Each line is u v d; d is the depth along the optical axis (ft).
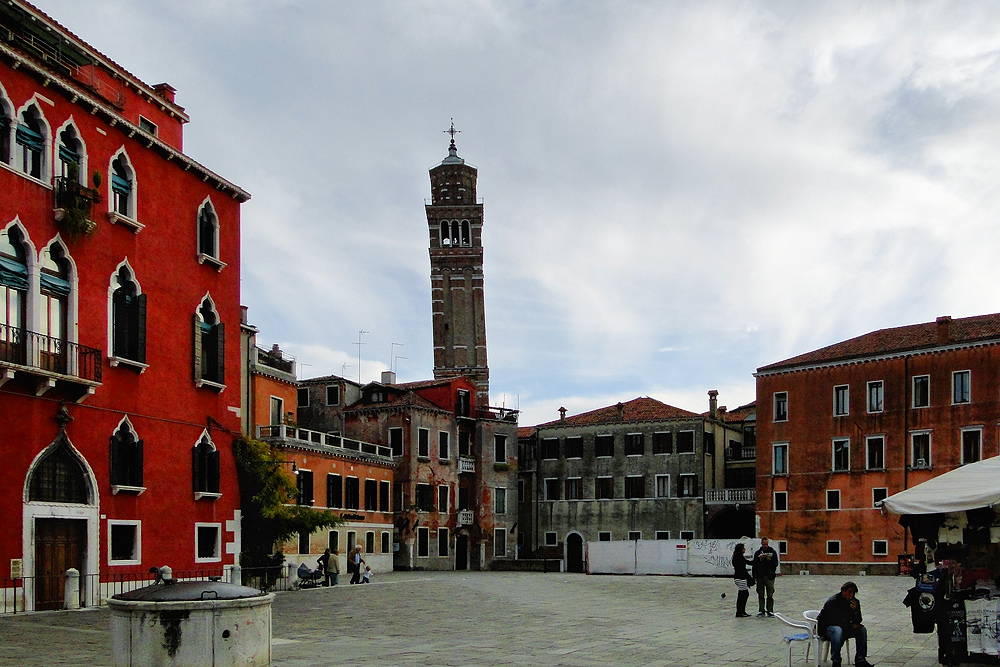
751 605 95.96
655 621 78.33
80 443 84.33
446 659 54.49
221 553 102.53
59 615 75.82
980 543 53.57
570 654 57.00
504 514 228.43
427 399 219.41
